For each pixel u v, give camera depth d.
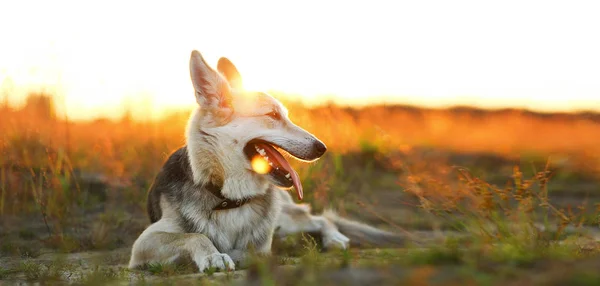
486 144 17.00
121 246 7.45
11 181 8.85
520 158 14.14
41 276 5.14
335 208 9.32
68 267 5.74
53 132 9.63
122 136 11.46
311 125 11.12
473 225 5.76
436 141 17.58
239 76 6.88
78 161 10.45
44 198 8.55
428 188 7.73
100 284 4.59
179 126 10.40
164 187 6.19
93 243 7.36
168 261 5.52
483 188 5.79
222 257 5.24
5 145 8.87
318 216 7.79
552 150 14.82
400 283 3.41
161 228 5.86
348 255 5.14
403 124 19.44
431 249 4.25
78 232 7.88
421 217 8.72
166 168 6.35
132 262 5.76
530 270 3.62
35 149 9.20
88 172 10.38
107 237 7.62
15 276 5.40
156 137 11.04
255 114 5.92
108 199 9.50
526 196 5.81
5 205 8.70
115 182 9.66
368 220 8.91
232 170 5.84
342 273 3.77
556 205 9.47
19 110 9.35
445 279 3.46
